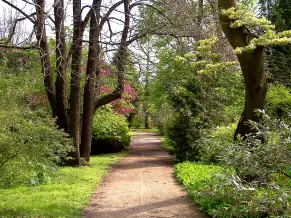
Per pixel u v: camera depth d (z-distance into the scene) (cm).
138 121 5006
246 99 793
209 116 1380
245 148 454
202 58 1057
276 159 429
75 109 1295
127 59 1268
